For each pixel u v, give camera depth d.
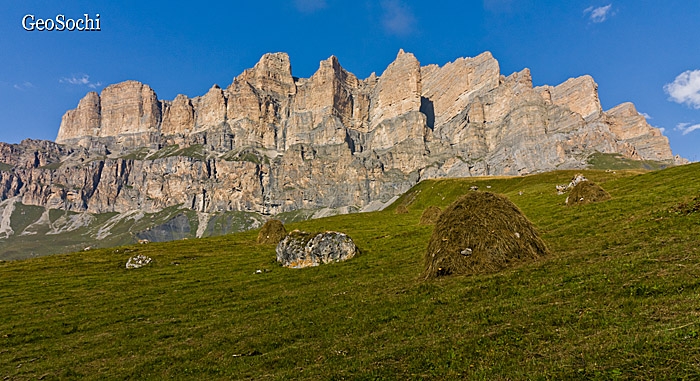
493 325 14.79
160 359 18.86
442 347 13.37
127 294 36.56
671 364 9.03
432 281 24.22
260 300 29.14
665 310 12.20
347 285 29.41
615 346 10.52
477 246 24.75
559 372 9.88
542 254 24.88
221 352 18.58
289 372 14.19
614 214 35.09
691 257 17.09
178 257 55.56
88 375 18.31
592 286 16.31
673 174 52.69
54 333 26.48
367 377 12.21
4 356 22.78
